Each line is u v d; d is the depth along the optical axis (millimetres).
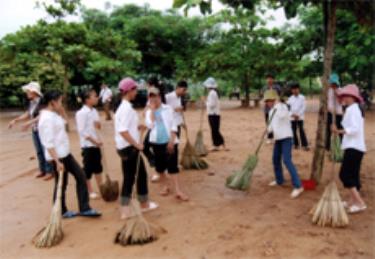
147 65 26500
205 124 15086
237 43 21359
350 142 4828
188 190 6172
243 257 3855
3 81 21359
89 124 5617
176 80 25156
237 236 4336
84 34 13188
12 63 21031
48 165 7238
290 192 5879
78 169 5020
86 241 4348
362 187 5996
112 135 12492
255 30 21375
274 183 6297
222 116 18172
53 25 12945
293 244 4090
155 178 6707
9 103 23531
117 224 4820
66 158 4887
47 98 4707
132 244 4203
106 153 9414
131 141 4676
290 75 19594
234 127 13875
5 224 4973
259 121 15797
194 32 25391
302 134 9070
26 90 7023
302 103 8969
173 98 7312
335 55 16734
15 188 6629
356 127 4664
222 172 7246
